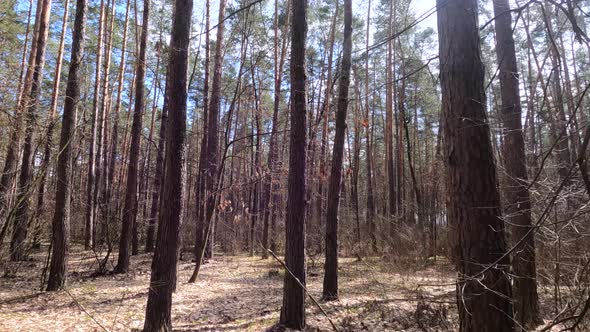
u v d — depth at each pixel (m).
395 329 6.77
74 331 6.42
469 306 3.42
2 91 9.98
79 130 11.41
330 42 21.91
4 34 12.88
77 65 9.71
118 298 9.04
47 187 12.04
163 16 20.47
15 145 10.48
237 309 8.36
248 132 33.75
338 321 7.30
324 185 20.89
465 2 3.70
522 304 5.98
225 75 25.53
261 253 21.41
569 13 2.62
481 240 3.42
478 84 3.62
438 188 17.08
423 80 20.48
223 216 25.75
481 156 3.51
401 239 13.27
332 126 25.73
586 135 2.46
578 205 3.74
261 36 20.41
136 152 13.41
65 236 9.73
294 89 7.23
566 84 3.76
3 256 10.87
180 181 6.42
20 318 7.11
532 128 4.48
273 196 21.62
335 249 9.24
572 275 4.78
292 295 6.87
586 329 4.12
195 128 36.50
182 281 12.11
